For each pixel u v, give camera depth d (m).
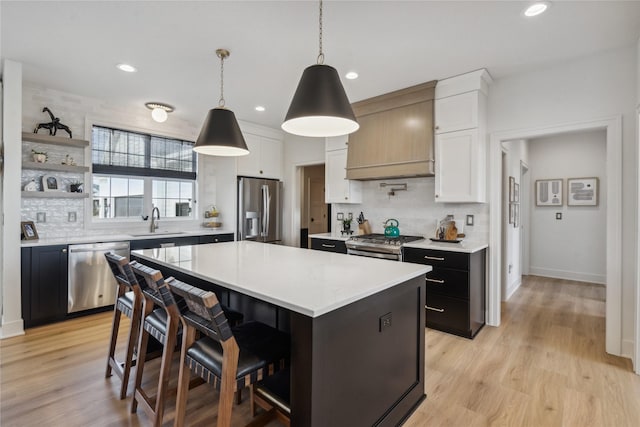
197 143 2.43
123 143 4.24
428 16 2.21
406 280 1.76
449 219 3.62
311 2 2.06
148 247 3.90
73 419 1.80
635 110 2.59
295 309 1.26
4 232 2.90
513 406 1.96
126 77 3.26
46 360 2.47
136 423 1.77
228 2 2.07
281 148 5.57
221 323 1.24
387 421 1.68
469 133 3.20
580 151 5.26
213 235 4.56
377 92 3.65
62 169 3.54
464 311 2.98
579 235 5.29
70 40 2.55
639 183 2.38
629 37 2.47
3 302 2.90
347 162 4.07
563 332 3.12
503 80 3.25
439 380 2.26
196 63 2.95
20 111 2.96
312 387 1.25
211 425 1.76
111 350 2.22
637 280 2.37
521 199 5.38
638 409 1.93
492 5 2.09
